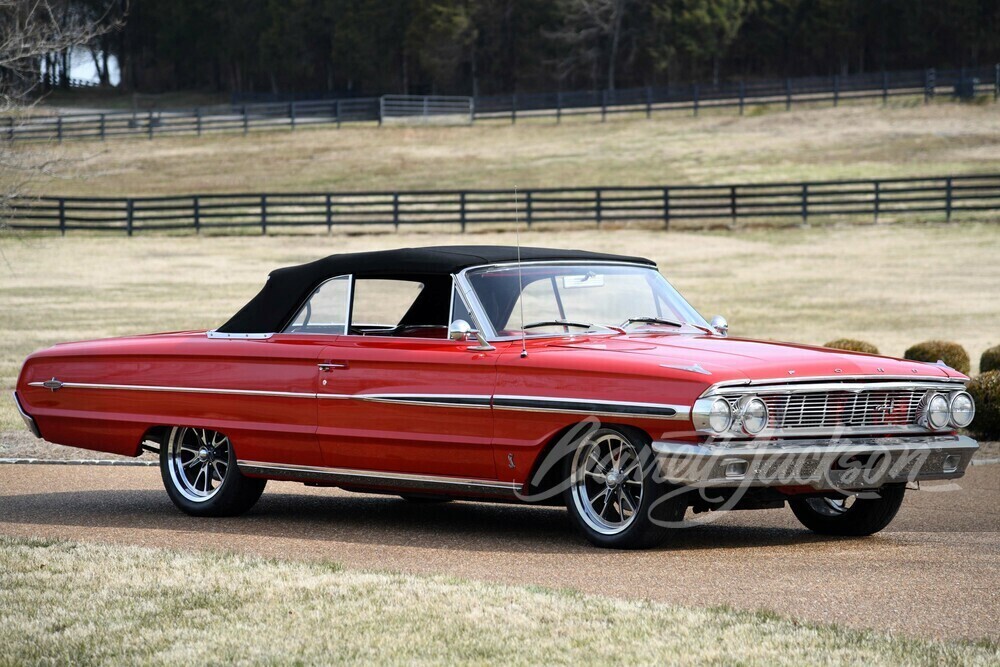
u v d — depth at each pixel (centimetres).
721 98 9694
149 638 716
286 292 1162
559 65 14388
